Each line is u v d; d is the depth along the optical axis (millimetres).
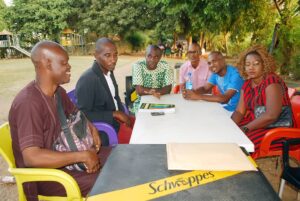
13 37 30422
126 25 30109
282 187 2264
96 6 29891
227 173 1249
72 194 1612
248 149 1740
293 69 9516
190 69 4254
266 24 10781
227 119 2254
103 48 2811
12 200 2709
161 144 1602
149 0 8172
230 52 21312
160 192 1117
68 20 32750
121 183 1182
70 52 32688
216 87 4090
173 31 25719
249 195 1082
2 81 11844
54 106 1817
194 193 1103
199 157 1391
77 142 1744
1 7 33188
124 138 2928
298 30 8883
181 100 3014
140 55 31484
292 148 2504
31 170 1613
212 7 6621
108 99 2850
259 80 2576
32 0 30641
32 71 15859
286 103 2504
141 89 3623
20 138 1618
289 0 8766
